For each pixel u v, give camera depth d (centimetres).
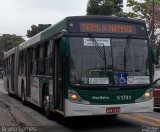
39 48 1585
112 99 1178
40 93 1552
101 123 1330
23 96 1983
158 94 1717
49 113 1419
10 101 2259
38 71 1594
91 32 1204
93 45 1196
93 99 1168
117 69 1195
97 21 1216
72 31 1194
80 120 1412
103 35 1208
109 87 1177
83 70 1175
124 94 1188
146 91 1213
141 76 1214
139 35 1245
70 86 1166
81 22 1205
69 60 1173
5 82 2864
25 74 1922
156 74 1994
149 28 4553
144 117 1473
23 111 1673
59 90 1259
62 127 1248
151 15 4550
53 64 1325
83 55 1184
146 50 1239
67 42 1180
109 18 1227
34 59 1684
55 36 1294
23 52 1994
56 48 1300
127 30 1234
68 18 1203
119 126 1252
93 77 1177
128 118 1448
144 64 1227
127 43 1223
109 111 1172
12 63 2452
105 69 1187
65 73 1175
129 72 1203
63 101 1195
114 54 1202
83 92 1165
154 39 4225
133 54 1221
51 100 1364
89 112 1163
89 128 1226
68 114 1166
